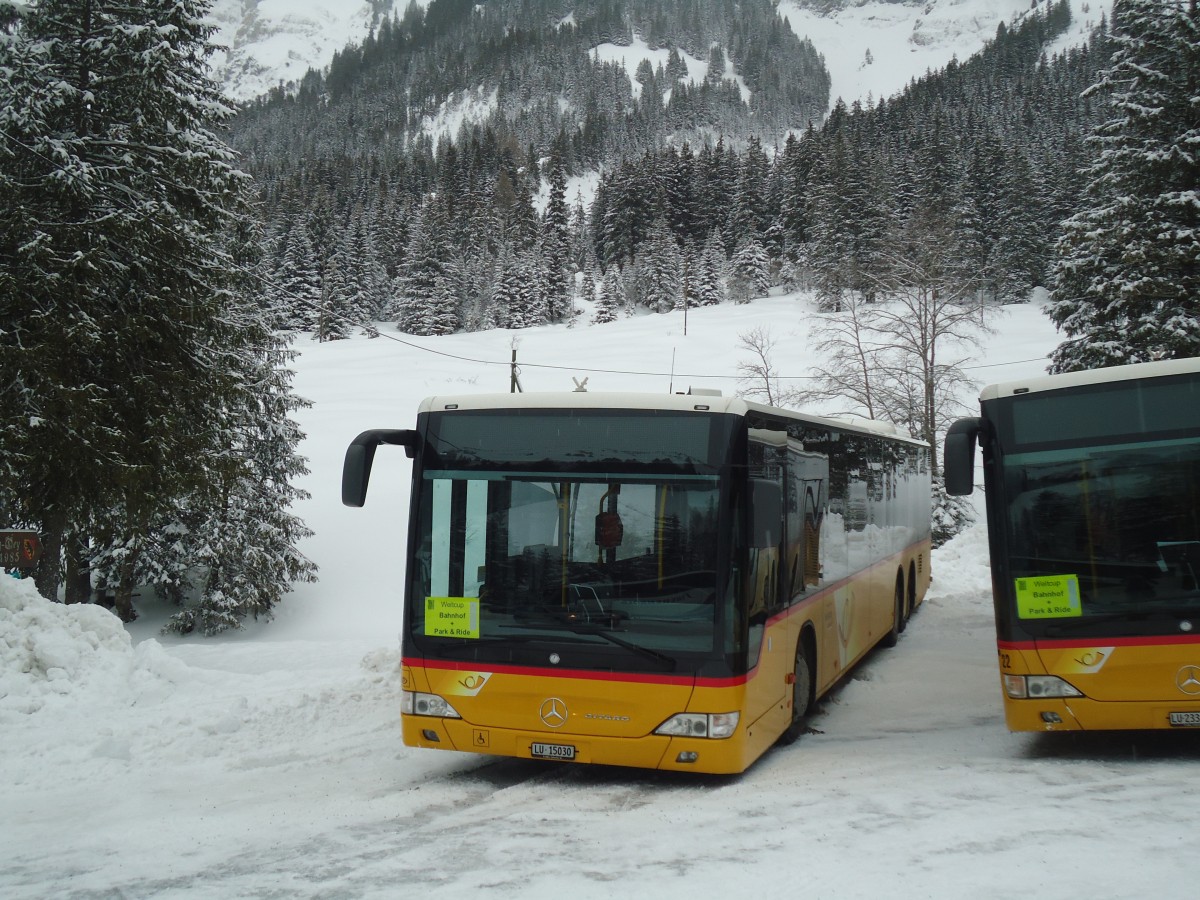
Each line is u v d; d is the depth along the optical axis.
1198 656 7.00
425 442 7.64
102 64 18.86
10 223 16.86
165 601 31.58
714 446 7.07
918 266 36.22
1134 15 23.77
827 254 90.88
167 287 18.64
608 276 119.00
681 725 6.75
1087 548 7.39
